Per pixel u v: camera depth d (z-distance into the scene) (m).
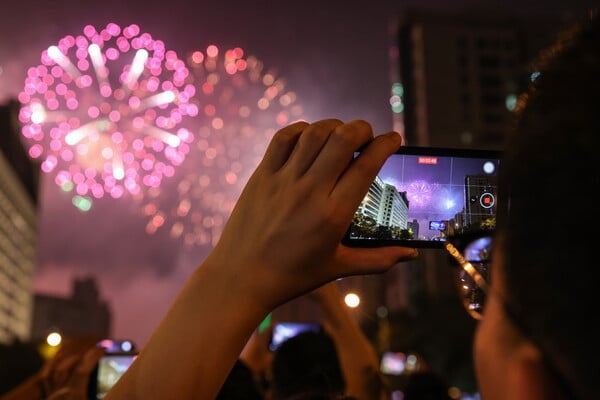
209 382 0.86
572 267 0.46
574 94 0.48
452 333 36.59
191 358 0.86
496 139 79.50
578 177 0.46
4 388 16.44
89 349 2.67
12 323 95.12
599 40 0.49
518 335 0.52
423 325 37.16
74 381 2.51
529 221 0.49
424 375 3.86
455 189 1.18
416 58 82.12
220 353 0.87
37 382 2.66
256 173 0.91
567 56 0.50
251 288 0.88
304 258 0.87
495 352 0.53
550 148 0.48
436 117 79.75
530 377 0.48
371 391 2.59
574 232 0.46
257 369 3.85
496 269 0.57
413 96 82.50
